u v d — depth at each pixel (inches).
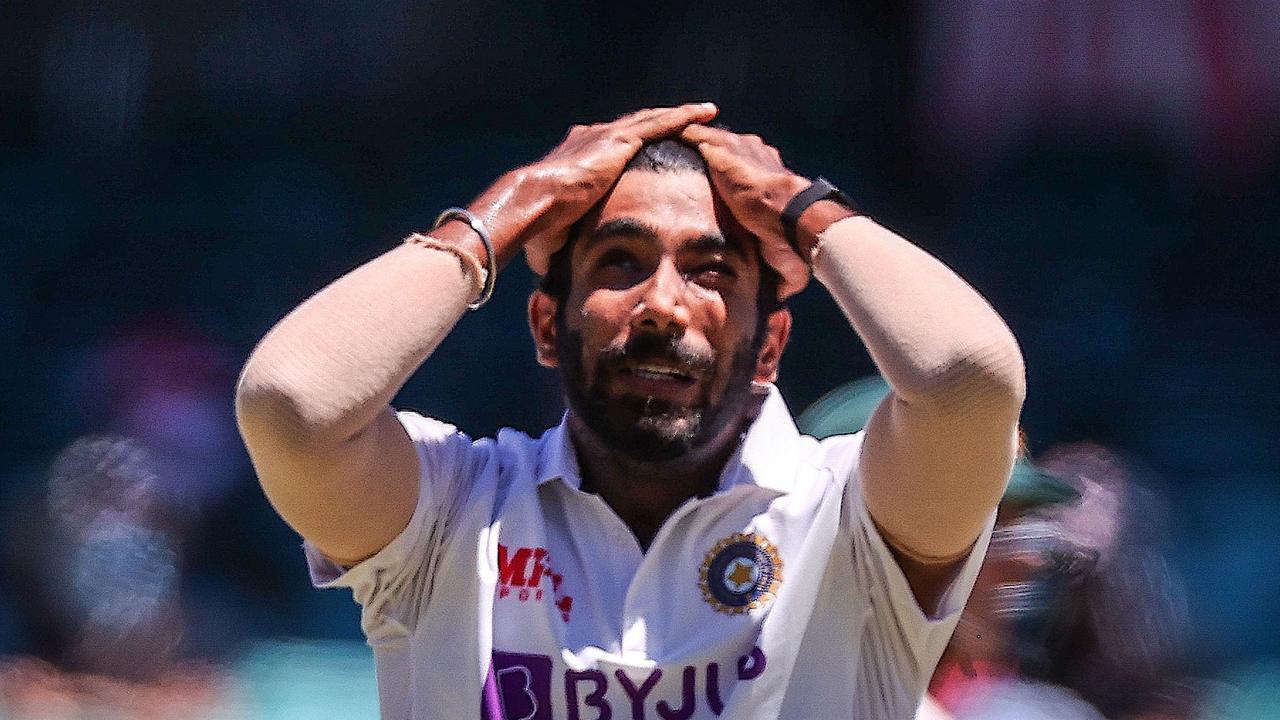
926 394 316.8
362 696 1043.9
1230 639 1403.8
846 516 350.0
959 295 328.2
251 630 1262.3
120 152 2086.6
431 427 368.5
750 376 358.6
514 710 342.6
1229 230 2025.1
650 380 347.9
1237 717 1108.5
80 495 697.6
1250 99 2020.2
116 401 1685.5
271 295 1983.3
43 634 666.8
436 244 347.6
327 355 325.7
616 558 355.6
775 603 345.4
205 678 712.4
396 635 357.1
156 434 1604.3
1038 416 1817.2
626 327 348.2
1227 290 1983.3
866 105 2060.8
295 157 2121.1
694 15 2094.0
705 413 350.9
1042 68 2036.2
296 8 2129.7
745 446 358.3
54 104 2089.1
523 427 1696.6
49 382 1771.7
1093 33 2034.9
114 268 1977.1
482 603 346.9
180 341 1803.6
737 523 353.4
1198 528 1635.1
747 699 339.0
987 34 2033.7
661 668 339.0
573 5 2126.0
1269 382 1862.7
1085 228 2028.8
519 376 1710.1
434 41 2135.8
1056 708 510.6
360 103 2138.3
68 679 661.9
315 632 1285.7
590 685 341.1
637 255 354.0
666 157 359.9
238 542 1456.7
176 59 2114.9
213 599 1286.9
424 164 2127.2
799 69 2069.4
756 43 2076.8
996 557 506.0
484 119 2144.4
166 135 2108.8
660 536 351.3
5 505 1417.3
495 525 355.6
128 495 701.3
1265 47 2018.9
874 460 332.8
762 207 351.6
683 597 348.5
